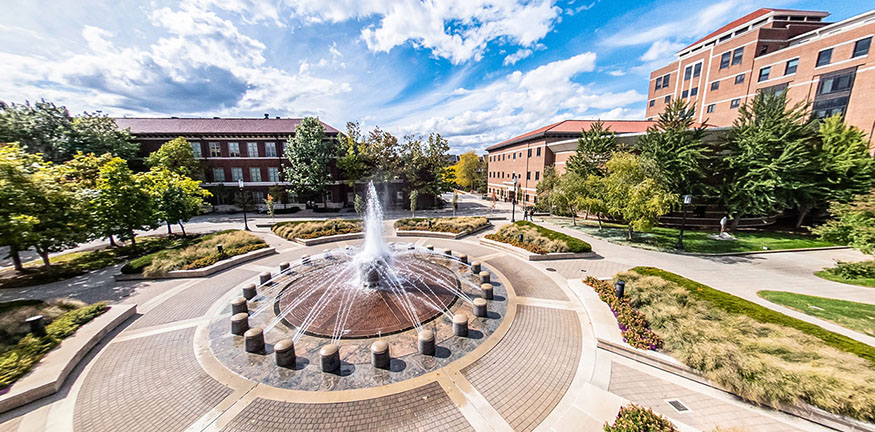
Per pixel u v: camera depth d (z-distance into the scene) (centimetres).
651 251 1853
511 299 1123
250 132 3784
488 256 1716
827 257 1744
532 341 845
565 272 1438
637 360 750
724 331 766
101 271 1467
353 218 3272
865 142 2189
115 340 850
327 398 636
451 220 2638
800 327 770
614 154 2180
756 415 576
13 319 834
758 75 3534
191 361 758
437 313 992
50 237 1308
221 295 1161
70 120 3028
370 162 3859
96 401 628
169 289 1223
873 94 2672
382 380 689
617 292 1048
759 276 1411
